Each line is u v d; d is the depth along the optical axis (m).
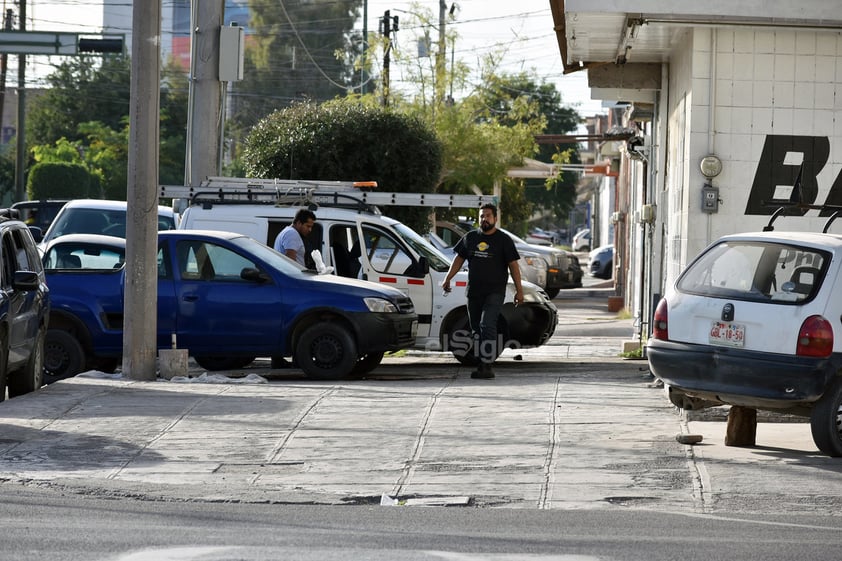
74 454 23.42
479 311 34.88
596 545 16.45
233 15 189.25
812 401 22.61
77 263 39.97
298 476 21.88
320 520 18.22
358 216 40.22
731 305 23.39
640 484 21.05
